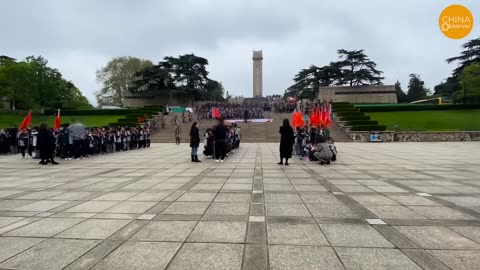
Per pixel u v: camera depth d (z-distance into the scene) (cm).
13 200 671
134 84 7269
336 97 6838
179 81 7500
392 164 1327
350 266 339
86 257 369
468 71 5222
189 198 679
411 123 4162
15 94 5303
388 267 336
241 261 354
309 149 1495
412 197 681
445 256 364
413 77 9519
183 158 1664
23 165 1376
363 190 763
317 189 777
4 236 443
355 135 3491
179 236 438
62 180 941
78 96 7769
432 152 1981
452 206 599
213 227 476
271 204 620
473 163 1350
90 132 1931
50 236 442
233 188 793
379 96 6731
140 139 2559
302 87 7906
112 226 485
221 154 1483
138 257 368
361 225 483
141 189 787
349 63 7094
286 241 416
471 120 4194
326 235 438
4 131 2064
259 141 3416
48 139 1414
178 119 4738
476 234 439
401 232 449
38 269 339
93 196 706
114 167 1278
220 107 5372
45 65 5866
